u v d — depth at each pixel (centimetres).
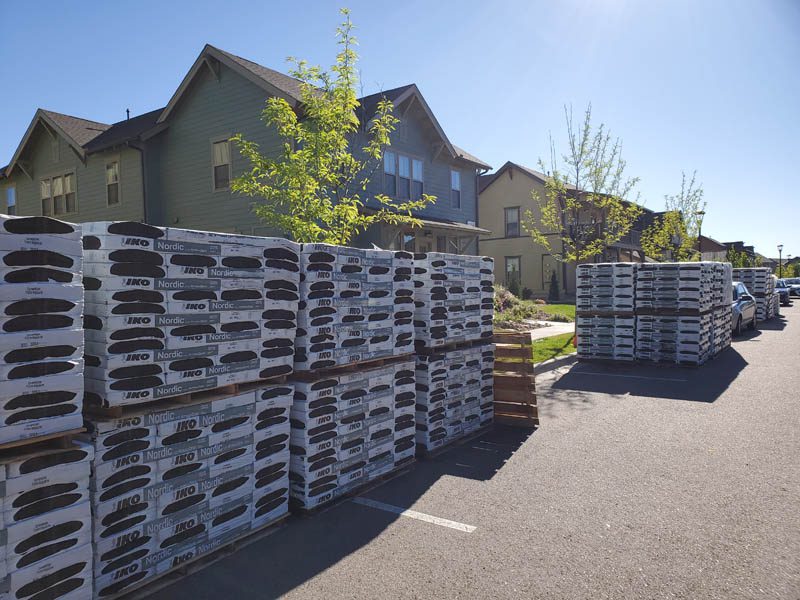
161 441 374
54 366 307
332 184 905
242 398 429
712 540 427
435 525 461
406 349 599
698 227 3095
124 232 350
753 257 6812
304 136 852
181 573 384
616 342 1284
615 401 922
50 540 304
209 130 1817
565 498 516
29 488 297
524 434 741
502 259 3581
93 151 1977
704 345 1282
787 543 420
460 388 709
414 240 2150
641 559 400
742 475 566
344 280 519
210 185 1822
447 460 638
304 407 480
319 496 492
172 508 380
